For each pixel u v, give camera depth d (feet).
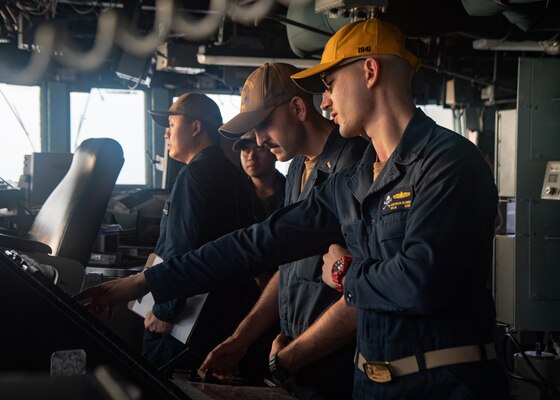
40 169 21.86
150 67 27.30
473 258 5.36
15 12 23.90
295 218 6.72
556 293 17.48
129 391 3.61
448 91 34.68
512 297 19.60
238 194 10.46
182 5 24.95
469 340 5.31
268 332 9.53
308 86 6.63
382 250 5.65
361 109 5.94
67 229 12.00
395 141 5.87
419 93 34.40
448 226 5.17
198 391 5.27
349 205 6.25
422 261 5.12
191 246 9.84
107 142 12.31
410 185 5.51
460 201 5.22
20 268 3.59
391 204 5.60
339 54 5.93
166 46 27.55
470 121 35.63
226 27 27.37
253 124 7.88
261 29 30.12
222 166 10.39
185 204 9.91
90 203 12.10
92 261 14.15
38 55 26.18
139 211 18.34
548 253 17.62
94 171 12.16
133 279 6.68
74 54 27.32
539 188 17.58
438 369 5.29
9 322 3.55
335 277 6.23
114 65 26.17
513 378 15.11
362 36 5.89
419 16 20.48
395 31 5.94
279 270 8.00
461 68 32.07
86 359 3.60
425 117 5.75
